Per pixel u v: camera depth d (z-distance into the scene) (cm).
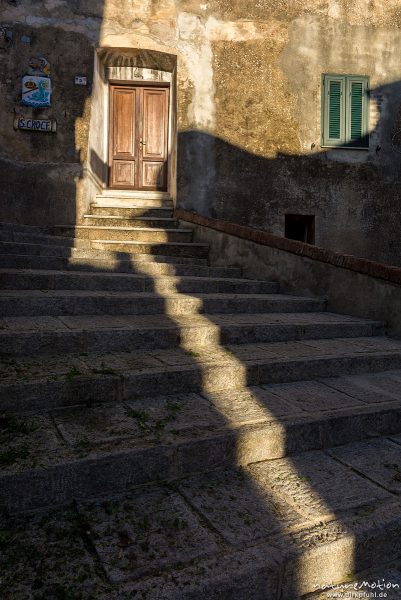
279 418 237
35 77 709
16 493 170
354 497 193
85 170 723
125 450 190
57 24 723
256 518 175
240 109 791
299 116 810
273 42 799
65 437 201
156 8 762
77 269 466
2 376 235
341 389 296
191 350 320
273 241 562
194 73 778
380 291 438
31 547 154
